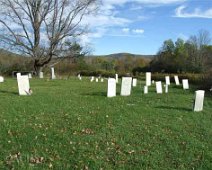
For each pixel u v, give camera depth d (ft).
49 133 38.70
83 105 58.34
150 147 36.68
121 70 260.21
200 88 114.21
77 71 239.50
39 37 190.39
